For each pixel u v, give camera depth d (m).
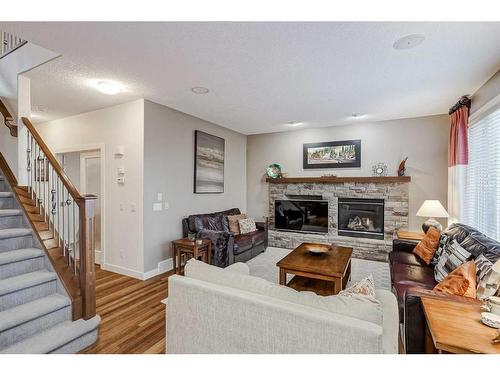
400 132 4.61
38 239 2.41
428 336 1.57
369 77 2.79
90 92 3.22
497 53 2.25
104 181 3.81
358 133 4.94
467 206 3.39
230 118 4.55
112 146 3.74
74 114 4.13
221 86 3.04
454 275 1.77
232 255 3.77
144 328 2.27
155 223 3.64
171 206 3.93
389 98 3.48
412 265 2.82
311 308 1.24
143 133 3.46
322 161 5.28
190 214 4.33
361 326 1.10
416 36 2.00
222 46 2.16
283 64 2.48
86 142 4.03
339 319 1.14
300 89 3.15
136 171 3.51
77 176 4.73
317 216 5.32
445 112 4.17
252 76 2.76
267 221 5.20
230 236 3.71
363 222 4.96
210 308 1.46
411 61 2.42
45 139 4.58
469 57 2.33
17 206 2.69
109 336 2.15
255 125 5.10
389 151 4.69
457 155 3.46
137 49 2.20
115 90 3.02
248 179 6.13
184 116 4.20
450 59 2.37
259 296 1.36
